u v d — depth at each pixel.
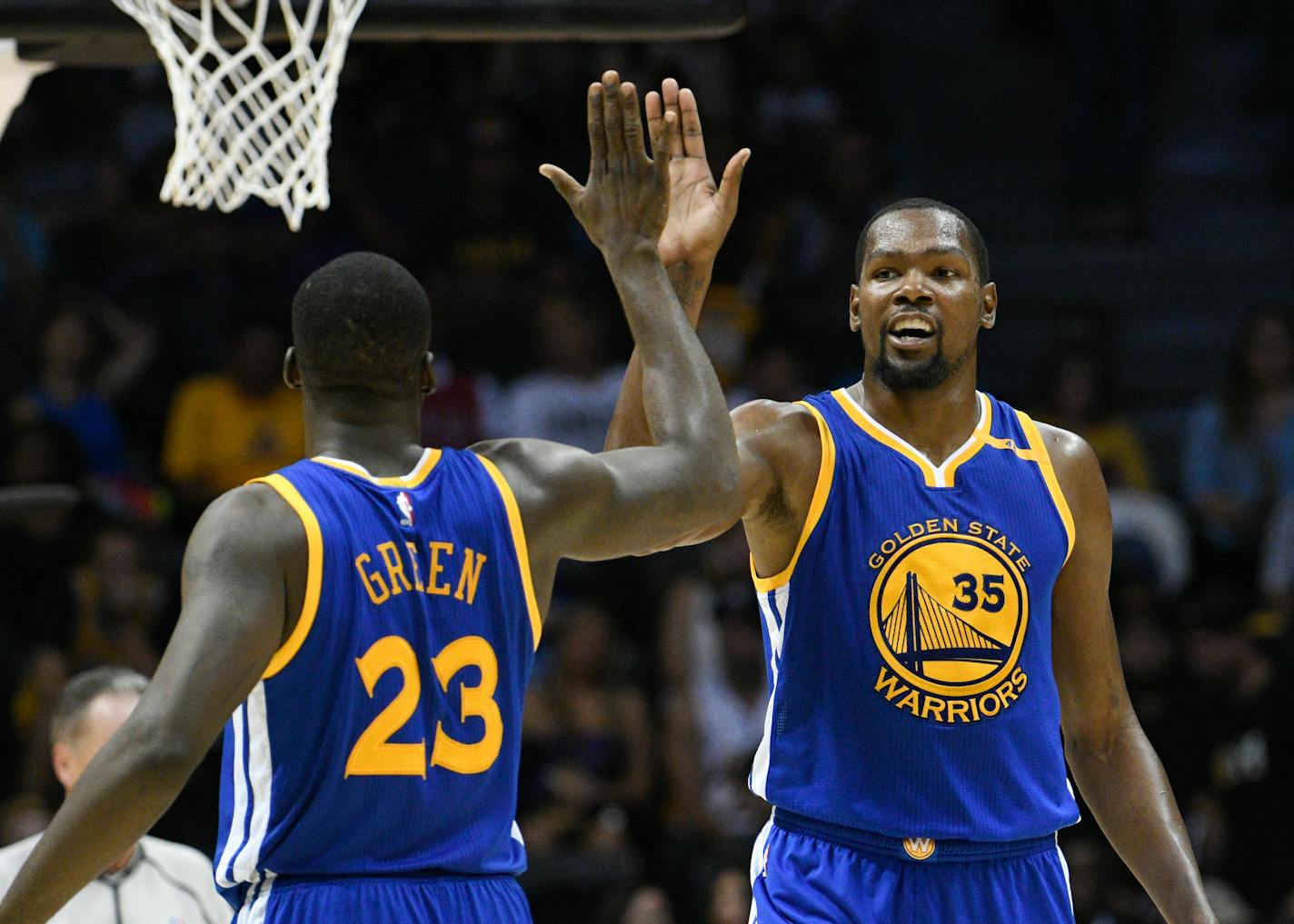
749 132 33.59
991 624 10.53
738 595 24.84
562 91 32.72
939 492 10.71
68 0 11.52
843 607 10.59
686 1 12.07
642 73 33.12
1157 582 26.94
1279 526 27.27
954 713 10.47
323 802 8.46
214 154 11.45
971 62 41.03
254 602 8.23
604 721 23.98
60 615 23.70
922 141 39.47
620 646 25.56
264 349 27.05
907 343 10.66
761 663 24.58
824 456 10.77
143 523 25.62
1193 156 38.56
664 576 26.61
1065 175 36.75
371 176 31.48
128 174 30.39
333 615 8.46
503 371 30.50
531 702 23.83
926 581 10.55
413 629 8.62
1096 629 11.05
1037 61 40.91
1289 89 37.88
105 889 13.18
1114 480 28.66
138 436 28.80
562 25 11.95
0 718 23.22
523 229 31.59
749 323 31.11
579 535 9.05
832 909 10.40
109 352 28.55
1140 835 10.88
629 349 31.11
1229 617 25.22
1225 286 35.69
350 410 8.91
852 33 36.00
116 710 13.00
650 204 9.85
